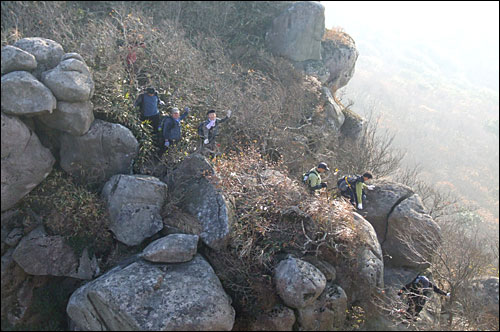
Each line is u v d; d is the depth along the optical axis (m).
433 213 15.42
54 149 7.30
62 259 6.80
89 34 10.05
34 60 6.59
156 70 10.00
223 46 13.73
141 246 6.97
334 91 16.77
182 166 7.77
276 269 6.78
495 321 8.50
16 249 6.66
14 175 6.42
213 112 8.32
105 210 7.04
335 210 7.66
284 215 7.52
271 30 14.70
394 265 9.13
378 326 7.43
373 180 10.01
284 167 9.33
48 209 6.97
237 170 7.98
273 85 12.50
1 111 6.13
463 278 8.38
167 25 12.24
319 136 12.20
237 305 6.54
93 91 7.11
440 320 8.21
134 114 8.12
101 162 7.50
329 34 16.22
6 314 6.69
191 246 6.53
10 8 11.71
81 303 6.08
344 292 7.06
